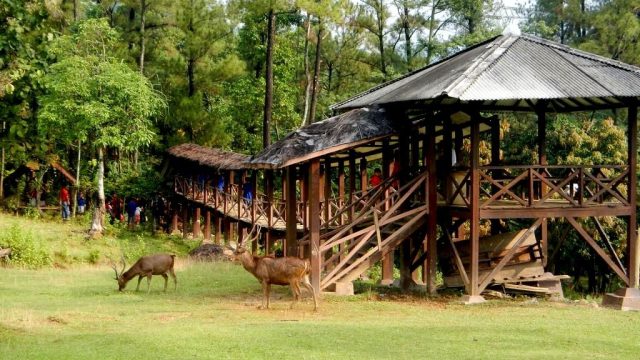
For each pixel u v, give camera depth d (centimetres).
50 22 1072
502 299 1605
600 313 1406
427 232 1658
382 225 1617
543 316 1353
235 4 3634
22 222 2908
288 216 1717
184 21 3781
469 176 1609
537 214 1603
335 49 4281
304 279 1405
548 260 1977
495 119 1805
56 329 1158
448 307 1473
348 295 1597
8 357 931
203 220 3772
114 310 1377
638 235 1664
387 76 3984
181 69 3731
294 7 3216
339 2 3247
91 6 3956
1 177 3197
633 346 1082
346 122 1620
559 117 2956
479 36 3794
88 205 3478
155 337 1055
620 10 3662
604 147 2705
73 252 2491
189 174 3459
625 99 1633
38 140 1120
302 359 940
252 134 3981
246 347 999
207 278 1919
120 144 2839
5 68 990
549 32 3859
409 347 1032
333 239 1609
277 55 3856
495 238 1700
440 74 1677
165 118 3756
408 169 1727
